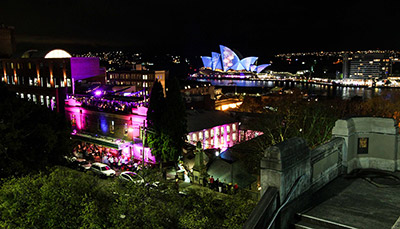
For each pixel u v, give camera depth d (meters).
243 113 62.69
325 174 7.96
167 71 114.31
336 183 8.13
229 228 17.28
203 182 32.94
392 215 6.31
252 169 38.53
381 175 8.67
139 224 17.55
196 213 17.67
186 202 20.11
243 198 19.59
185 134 43.84
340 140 8.75
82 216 17.06
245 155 39.06
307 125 40.84
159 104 41.62
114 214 17.20
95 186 20.77
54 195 17.69
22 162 27.67
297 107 51.00
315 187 7.43
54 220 17.11
